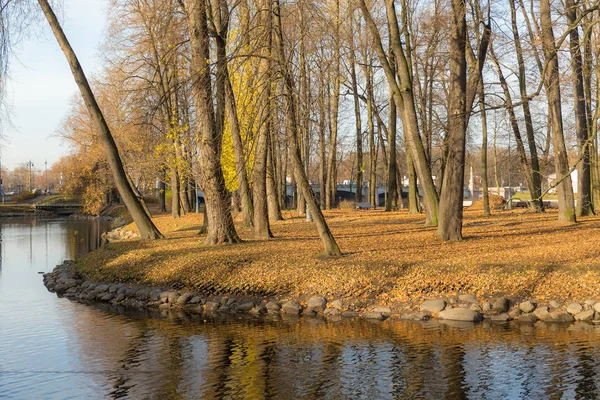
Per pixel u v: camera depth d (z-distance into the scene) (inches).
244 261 784.9
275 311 649.6
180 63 988.6
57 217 3351.4
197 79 712.4
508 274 660.1
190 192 2177.7
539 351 477.4
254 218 1022.4
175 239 1043.9
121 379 436.5
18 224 2618.1
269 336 548.7
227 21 886.4
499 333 537.6
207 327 591.5
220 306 674.2
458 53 903.1
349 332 554.9
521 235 934.4
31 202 4151.1
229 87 830.5
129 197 1058.1
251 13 869.2
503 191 2377.0
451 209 901.2
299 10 722.2
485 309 604.4
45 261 1228.5
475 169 3105.3
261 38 701.3
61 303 737.0
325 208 1962.4
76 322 624.4
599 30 1154.0
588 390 390.9
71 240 1748.3
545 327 555.8
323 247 864.9
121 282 812.0
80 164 2529.5
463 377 421.1
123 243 1056.2
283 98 714.8
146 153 1702.8
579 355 463.2
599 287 610.9
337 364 458.3
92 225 2517.2
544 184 1861.5
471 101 909.8
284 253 820.0
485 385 404.5
